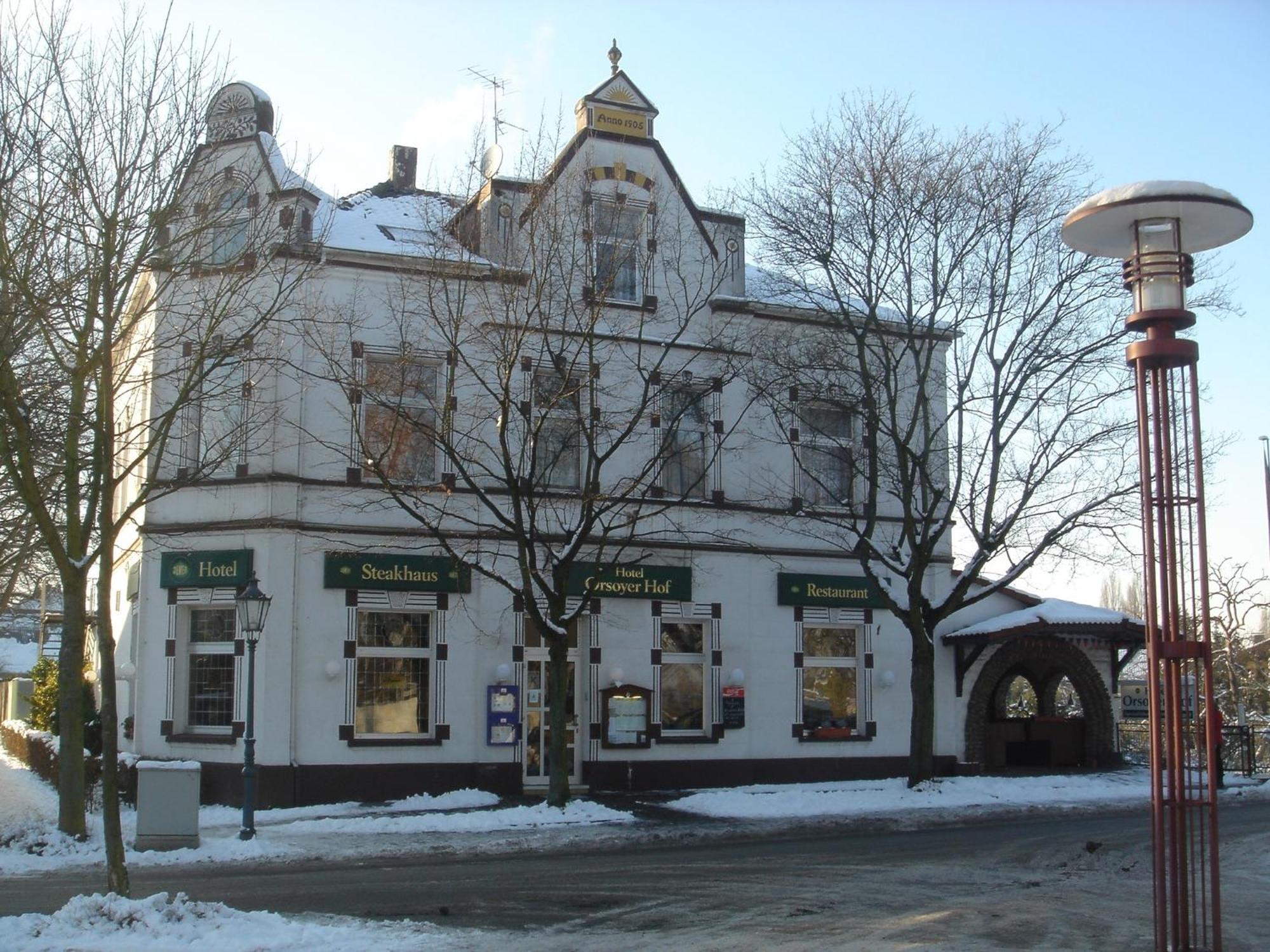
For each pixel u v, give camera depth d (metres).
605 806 21.41
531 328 21.66
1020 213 23.81
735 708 25.47
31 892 13.92
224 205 18.95
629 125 25.81
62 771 17.42
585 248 23.22
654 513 21.72
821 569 26.78
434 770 23.02
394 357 23.28
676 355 25.67
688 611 25.44
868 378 23.70
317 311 20.34
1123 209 9.48
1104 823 20.70
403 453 23.52
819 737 26.31
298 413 22.64
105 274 13.52
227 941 10.70
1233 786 26.03
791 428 26.62
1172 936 9.03
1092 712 28.72
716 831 19.12
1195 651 9.05
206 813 21.16
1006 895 13.73
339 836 18.48
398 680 23.17
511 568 23.95
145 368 19.70
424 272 21.73
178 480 17.14
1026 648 28.25
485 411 23.62
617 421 24.70
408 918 12.25
